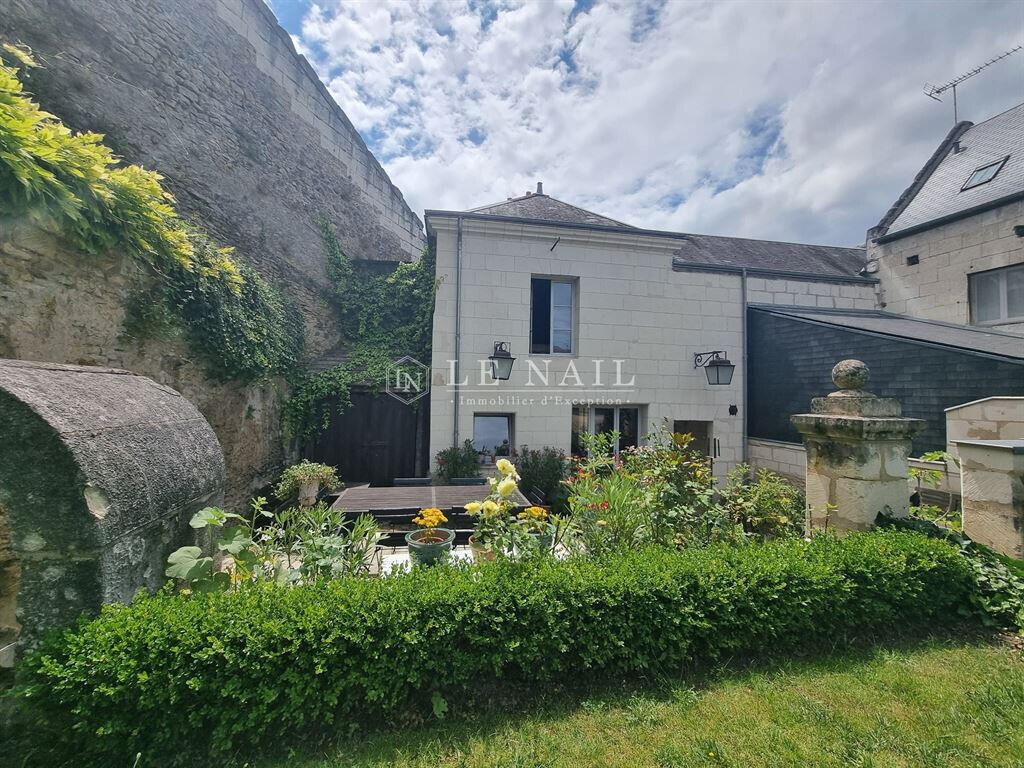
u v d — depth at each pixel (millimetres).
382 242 10680
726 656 2291
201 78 6102
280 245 7336
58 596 1684
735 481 4910
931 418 5230
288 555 2711
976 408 4438
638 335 7258
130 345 3805
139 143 5254
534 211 7840
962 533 2918
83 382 2137
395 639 1903
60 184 3098
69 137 3285
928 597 2516
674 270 7465
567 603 2131
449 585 2125
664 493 3461
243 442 5410
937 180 8594
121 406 2207
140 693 1647
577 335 7090
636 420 7473
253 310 5582
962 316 7559
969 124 8984
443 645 1959
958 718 1812
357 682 1835
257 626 1803
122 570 1854
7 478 1645
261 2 7191
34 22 4289
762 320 7648
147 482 2025
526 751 1713
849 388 3186
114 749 1634
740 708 1916
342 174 9258
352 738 1807
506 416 6957
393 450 7039
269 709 1774
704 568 2346
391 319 8484
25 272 2996
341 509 4137
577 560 2479
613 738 1771
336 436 6930
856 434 2928
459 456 6285
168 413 2590
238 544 2297
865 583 2438
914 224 8297
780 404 7262
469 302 6625
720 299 7664
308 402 6828
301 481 5266
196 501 2510
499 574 2254
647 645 2160
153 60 5441
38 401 1710
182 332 4367
